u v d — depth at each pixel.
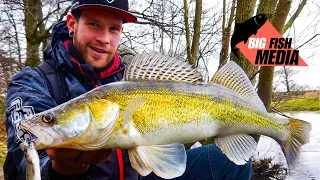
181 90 0.52
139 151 0.48
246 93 0.60
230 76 0.59
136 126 0.47
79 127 0.44
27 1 2.73
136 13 2.09
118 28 0.69
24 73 0.61
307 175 1.54
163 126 0.50
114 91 0.48
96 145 0.45
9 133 0.54
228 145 0.58
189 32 1.63
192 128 0.52
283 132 0.62
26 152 0.39
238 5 1.11
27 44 2.73
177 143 0.51
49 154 0.44
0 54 3.08
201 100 0.54
